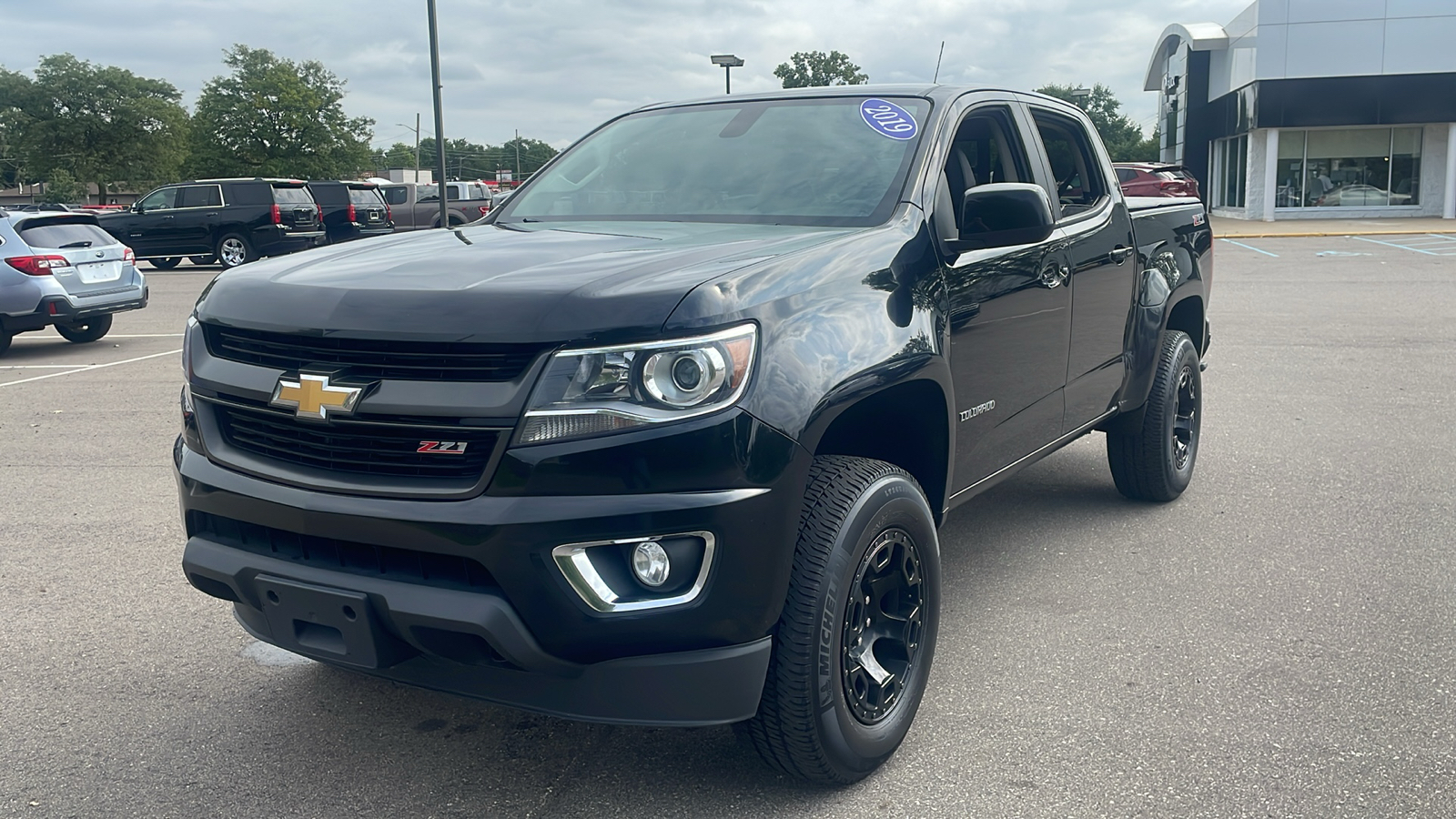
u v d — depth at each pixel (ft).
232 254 78.84
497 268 8.64
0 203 285.64
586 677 7.91
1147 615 12.84
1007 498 17.98
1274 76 107.65
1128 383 15.34
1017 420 12.07
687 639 7.83
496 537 7.50
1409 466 19.35
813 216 10.70
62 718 10.61
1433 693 10.68
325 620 8.22
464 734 10.26
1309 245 79.41
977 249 10.85
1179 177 76.48
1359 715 10.26
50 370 33.81
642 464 7.52
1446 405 24.52
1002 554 15.15
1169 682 11.07
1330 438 21.62
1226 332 36.91
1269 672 11.25
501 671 8.17
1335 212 111.24
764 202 11.10
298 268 9.36
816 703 8.48
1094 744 9.83
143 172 297.53
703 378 7.64
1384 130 109.09
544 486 7.52
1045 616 12.88
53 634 12.67
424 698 11.05
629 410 7.54
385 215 87.92
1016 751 9.75
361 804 9.07
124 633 12.71
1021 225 10.00
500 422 7.55
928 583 9.87
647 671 7.86
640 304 7.65
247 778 9.49
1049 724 10.23
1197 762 9.48
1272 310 42.63
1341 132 109.91
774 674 8.37
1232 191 125.29
